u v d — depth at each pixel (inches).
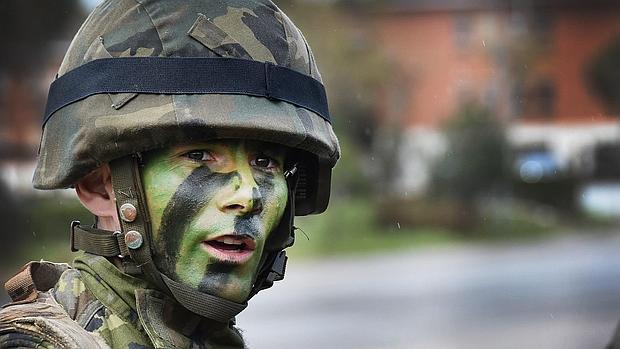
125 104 177.8
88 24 189.9
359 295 1494.8
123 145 176.7
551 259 2118.6
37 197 1628.9
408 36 4207.7
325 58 3142.2
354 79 3206.2
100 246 184.9
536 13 4303.6
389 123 3260.3
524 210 3088.1
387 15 4072.3
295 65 191.0
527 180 3157.0
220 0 186.7
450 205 2780.5
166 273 180.2
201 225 177.8
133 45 181.0
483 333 1075.9
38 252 1539.1
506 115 4062.5
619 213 3484.3
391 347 976.3
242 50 183.2
